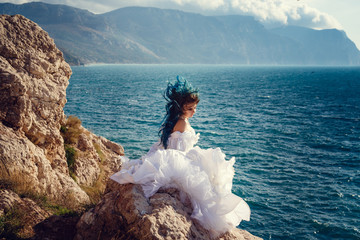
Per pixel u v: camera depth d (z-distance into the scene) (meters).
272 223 13.91
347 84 106.00
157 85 91.44
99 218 3.10
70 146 11.02
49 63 8.20
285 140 28.84
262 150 25.36
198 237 2.86
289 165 21.67
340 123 37.34
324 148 26.34
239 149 25.53
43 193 5.69
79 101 51.91
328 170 20.75
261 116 41.44
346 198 16.38
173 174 3.11
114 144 15.31
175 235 2.66
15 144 5.72
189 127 3.45
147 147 25.12
